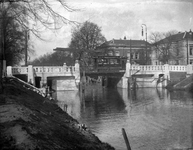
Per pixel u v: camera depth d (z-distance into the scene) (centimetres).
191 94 4006
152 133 1670
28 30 1257
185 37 5750
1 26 1496
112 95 4059
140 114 2356
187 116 2230
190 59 5800
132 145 1412
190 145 1377
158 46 6109
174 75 5116
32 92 2444
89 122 2009
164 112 2458
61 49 6334
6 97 1420
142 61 6619
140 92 4484
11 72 3916
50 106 1962
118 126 1881
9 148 661
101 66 5453
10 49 4212
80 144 1009
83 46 5784
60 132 1038
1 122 865
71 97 3744
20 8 1268
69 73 4494
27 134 772
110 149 1128
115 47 6731
